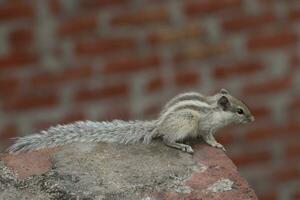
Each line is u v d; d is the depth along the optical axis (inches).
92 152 273.1
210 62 447.8
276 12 444.8
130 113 452.1
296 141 469.1
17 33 433.4
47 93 445.7
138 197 241.1
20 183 250.7
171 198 240.2
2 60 436.8
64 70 442.6
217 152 278.7
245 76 453.7
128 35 439.2
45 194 243.9
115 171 258.4
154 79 447.8
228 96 308.5
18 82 442.3
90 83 445.7
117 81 446.6
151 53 442.6
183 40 443.2
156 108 451.8
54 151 273.9
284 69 454.6
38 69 441.1
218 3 439.5
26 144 276.8
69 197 241.8
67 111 450.0
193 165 263.7
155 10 436.5
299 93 459.2
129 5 434.6
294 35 449.7
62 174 255.1
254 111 460.4
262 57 450.9
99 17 434.9
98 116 451.8
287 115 463.5
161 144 282.4
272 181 475.8
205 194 242.2
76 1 431.8
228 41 446.0
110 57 442.6
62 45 438.3
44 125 450.9
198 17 440.5
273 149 470.0
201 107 291.0
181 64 446.6
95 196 241.9
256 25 445.7
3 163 264.4
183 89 450.6
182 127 282.2
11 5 427.8
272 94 458.3
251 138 466.0
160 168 260.8
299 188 480.1
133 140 283.3
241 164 471.2
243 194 242.2
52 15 432.8
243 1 440.8
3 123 449.4
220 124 297.3
